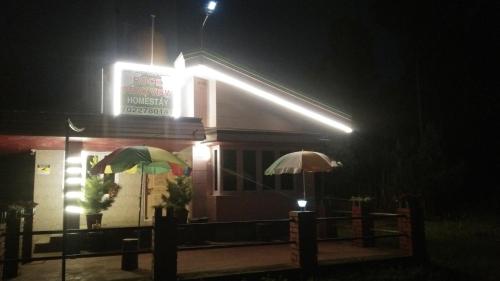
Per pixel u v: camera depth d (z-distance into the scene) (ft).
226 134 41.83
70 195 36.06
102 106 43.96
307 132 50.06
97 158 41.09
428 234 52.11
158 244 25.55
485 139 73.92
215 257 33.83
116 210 42.50
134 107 43.09
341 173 78.38
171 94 44.75
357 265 31.32
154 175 44.57
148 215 43.73
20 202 33.47
